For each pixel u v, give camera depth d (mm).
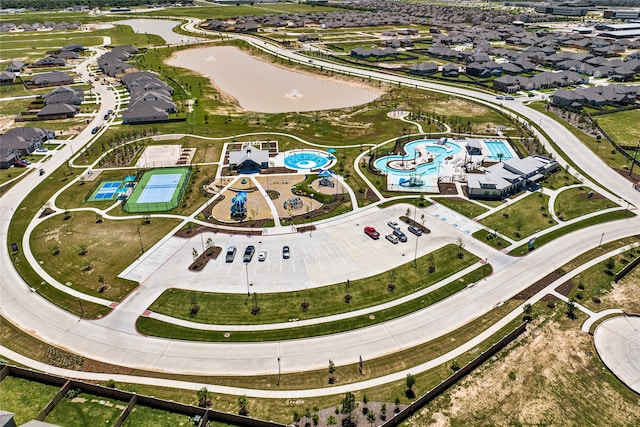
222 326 71375
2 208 106312
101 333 70125
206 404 58094
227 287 79750
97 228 97688
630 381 61500
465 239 93625
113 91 198375
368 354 66250
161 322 72188
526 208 105375
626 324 71250
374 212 103812
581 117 160125
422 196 110438
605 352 66125
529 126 155875
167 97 176750
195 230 96875
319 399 59031
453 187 115562
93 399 58094
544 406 58125
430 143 142875
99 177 120562
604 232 95875
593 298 76938
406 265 85562
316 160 130875
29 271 84500
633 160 127500
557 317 72750
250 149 130500
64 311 74688
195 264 85500
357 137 148625
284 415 56812
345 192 112500
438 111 173000
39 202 108688
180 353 66500
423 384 61062
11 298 77688
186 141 144250
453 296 77812
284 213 103188
